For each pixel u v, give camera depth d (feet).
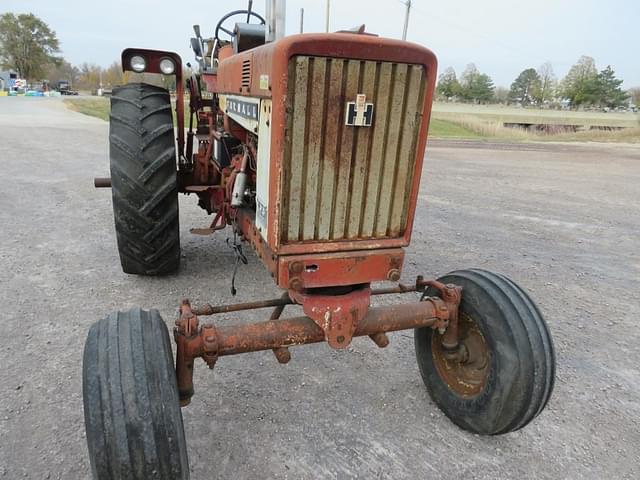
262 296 13.37
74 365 10.03
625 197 29.81
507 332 7.75
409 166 7.33
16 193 23.36
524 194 29.63
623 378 10.67
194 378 9.93
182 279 14.21
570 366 11.02
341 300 7.45
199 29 15.75
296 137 6.63
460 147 60.03
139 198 12.06
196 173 14.14
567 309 13.80
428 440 8.57
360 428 8.77
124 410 5.73
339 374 10.30
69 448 7.98
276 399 9.42
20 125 56.13
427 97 6.93
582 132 96.32
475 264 16.88
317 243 7.27
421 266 16.46
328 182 6.98
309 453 8.14
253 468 7.79
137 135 11.88
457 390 8.85
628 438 8.87
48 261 15.15
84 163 32.58
